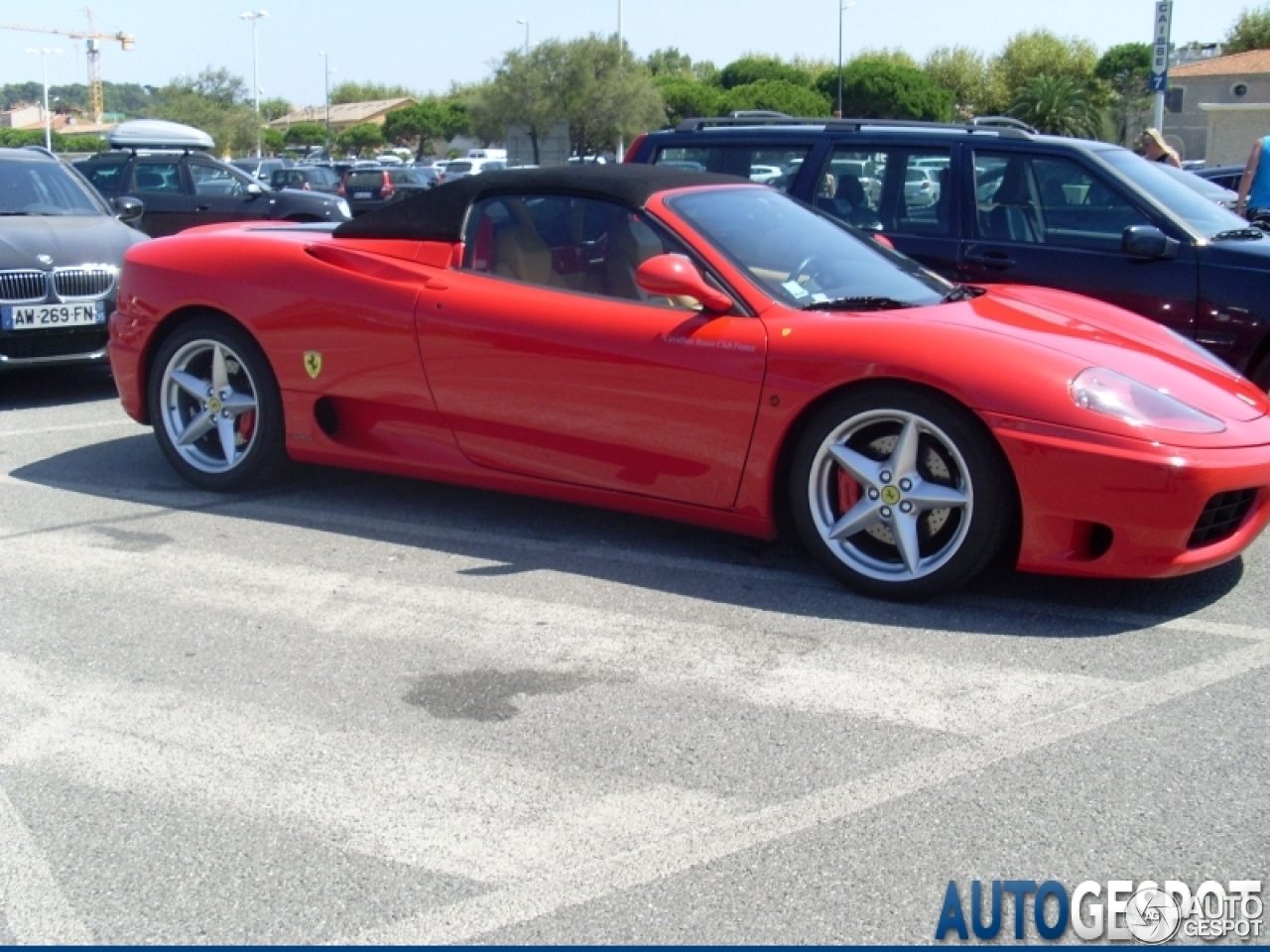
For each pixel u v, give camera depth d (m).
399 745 3.17
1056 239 6.25
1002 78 65.44
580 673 3.58
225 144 63.19
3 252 7.27
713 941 2.39
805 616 4.00
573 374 4.41
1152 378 3.99
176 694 3.46
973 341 3.95
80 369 8.77
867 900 2.51
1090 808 2.84
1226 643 3.77
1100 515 3.75
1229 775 2.98
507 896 2.54
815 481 4.16
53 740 3.21
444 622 3.97
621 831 2.77
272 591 4.24
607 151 53.25
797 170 6.82
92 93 121.56
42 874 2.64
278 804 2.90
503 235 4.72
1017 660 3.65
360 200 29.20
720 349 4.18
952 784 2.95
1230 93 50.97
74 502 5.28
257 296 5.05
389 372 4.80
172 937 2.43
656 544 4.71
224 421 5.33
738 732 3.22
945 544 4.01
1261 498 3.94
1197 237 5.95
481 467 4.73
